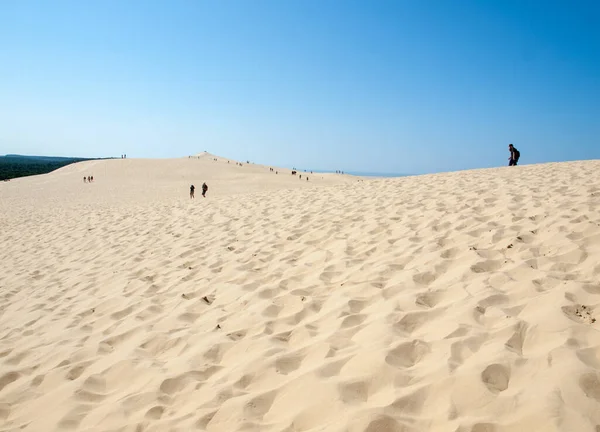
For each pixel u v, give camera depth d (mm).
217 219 10461
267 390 2594
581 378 2037
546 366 2213
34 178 56375
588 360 2193
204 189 25578
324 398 2346
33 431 2576
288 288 4594
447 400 2125
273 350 3074
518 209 6188
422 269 4227
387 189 11227
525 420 1868
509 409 1964
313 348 3008
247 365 2910
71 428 2547
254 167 74562
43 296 5832
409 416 2082
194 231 9227
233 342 3371
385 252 5211
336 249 5781
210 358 3199
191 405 2586
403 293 3719
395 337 2871
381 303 3625
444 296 3525
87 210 18281
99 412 2660
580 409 1857
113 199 26672
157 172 56125
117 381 3090
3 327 4758
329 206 9578
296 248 6340
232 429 2270
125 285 5695
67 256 8539
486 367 2275
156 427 2406
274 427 2240
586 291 3031
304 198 12000
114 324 4273
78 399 2859
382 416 2074
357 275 4523
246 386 2709
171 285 5453
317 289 4367
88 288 5926
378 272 4434
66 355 3629
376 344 2814
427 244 5113
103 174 56094
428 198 8523
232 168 63969
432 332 2893
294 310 3863
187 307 4441
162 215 12766
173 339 3639
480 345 2582
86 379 3111
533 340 2533
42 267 7789
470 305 3133
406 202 8406
